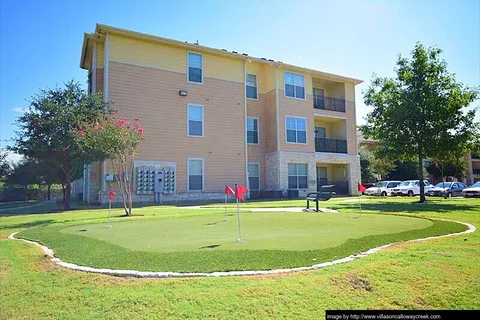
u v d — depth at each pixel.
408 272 3.88
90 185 18.14
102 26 17.72
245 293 3.37
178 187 19.55
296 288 3.47
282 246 5.33
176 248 5.29
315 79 26.86
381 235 6.42
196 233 7.01
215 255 4.74
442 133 16.80
